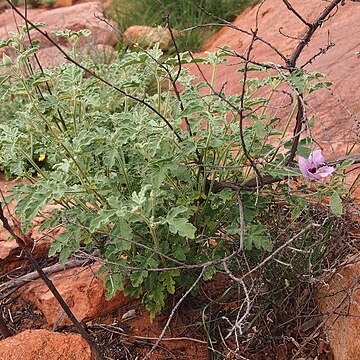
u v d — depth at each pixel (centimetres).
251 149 276
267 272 277
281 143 272
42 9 829
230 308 288
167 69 265
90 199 271
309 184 315
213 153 289
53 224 273
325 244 280
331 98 423
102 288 293
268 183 271
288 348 276
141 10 705
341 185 274
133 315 294
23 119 308
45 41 628
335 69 453
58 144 286
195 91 293
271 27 584
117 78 423
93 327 292
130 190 272
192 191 277
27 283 315
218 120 273
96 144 285
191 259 280
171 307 291
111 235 243
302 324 280
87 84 326
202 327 284
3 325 283
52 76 302
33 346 263
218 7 674
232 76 508
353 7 540
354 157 272
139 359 277
